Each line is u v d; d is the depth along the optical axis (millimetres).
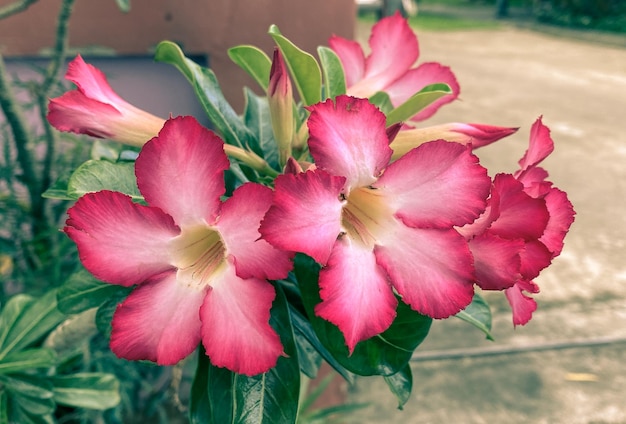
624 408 571
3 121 421
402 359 176
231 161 215
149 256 152
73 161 374
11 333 304
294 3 385
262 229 133
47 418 312
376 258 150
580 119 1312
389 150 148
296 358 183
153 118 191
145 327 152
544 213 148
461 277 147
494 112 1343
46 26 376
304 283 179
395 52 228
